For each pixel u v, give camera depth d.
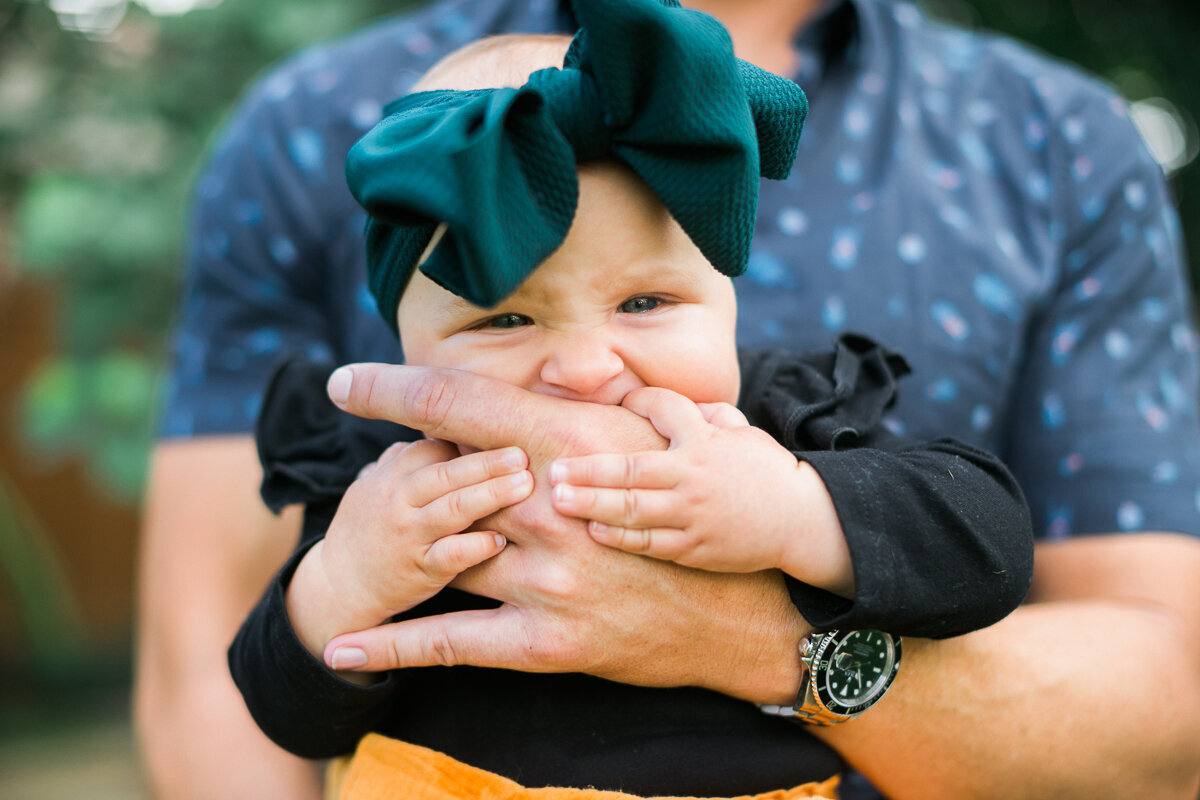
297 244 1.60
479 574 1.08
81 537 6.51
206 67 3.03
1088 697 1.24
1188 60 3.71
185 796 1.48
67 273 2.99
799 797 1.12
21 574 5.75
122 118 3.04
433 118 0.91
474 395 1.04
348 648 1.07
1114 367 1.51
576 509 1.00
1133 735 1.25
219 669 1.54
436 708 1.15
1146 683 1.27
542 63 1.15
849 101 1.61
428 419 1.05
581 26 0.98
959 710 1.21
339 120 1.61
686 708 1.13
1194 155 3.71
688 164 0.94
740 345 1.47
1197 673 1.35
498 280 0.83
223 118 2.95
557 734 1.11
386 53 1.67
